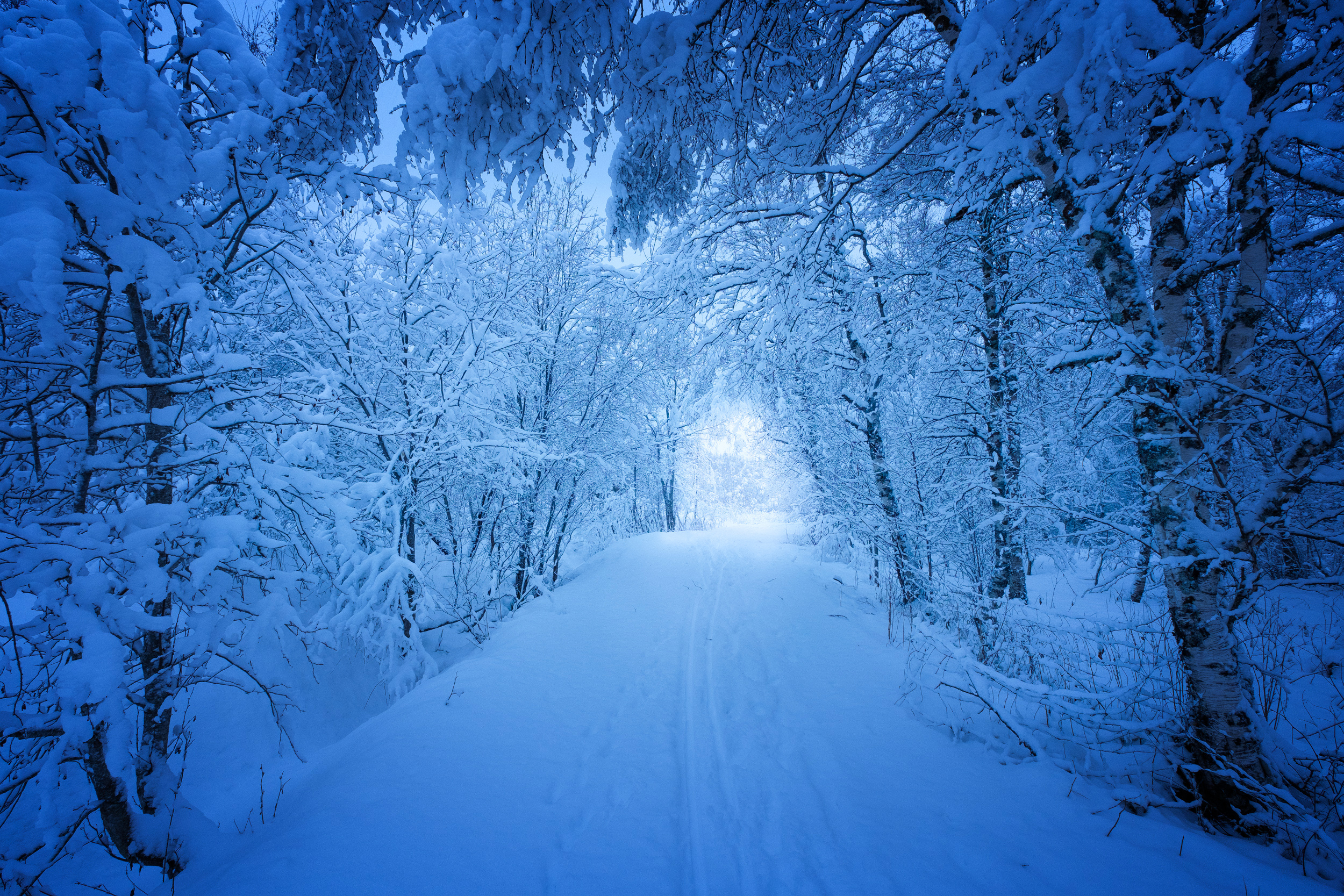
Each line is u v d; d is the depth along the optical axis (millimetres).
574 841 3066
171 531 3141
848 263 7020
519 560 9656
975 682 4320
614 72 3438
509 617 8266
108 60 2314
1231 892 2393
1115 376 3680
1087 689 4141
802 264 5457
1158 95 2617
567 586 10094
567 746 4156
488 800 3336
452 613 7492
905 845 2941
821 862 2883
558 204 9805
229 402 3666
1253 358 3350
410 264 7105
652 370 11414
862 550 9859
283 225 4562
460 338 6875
